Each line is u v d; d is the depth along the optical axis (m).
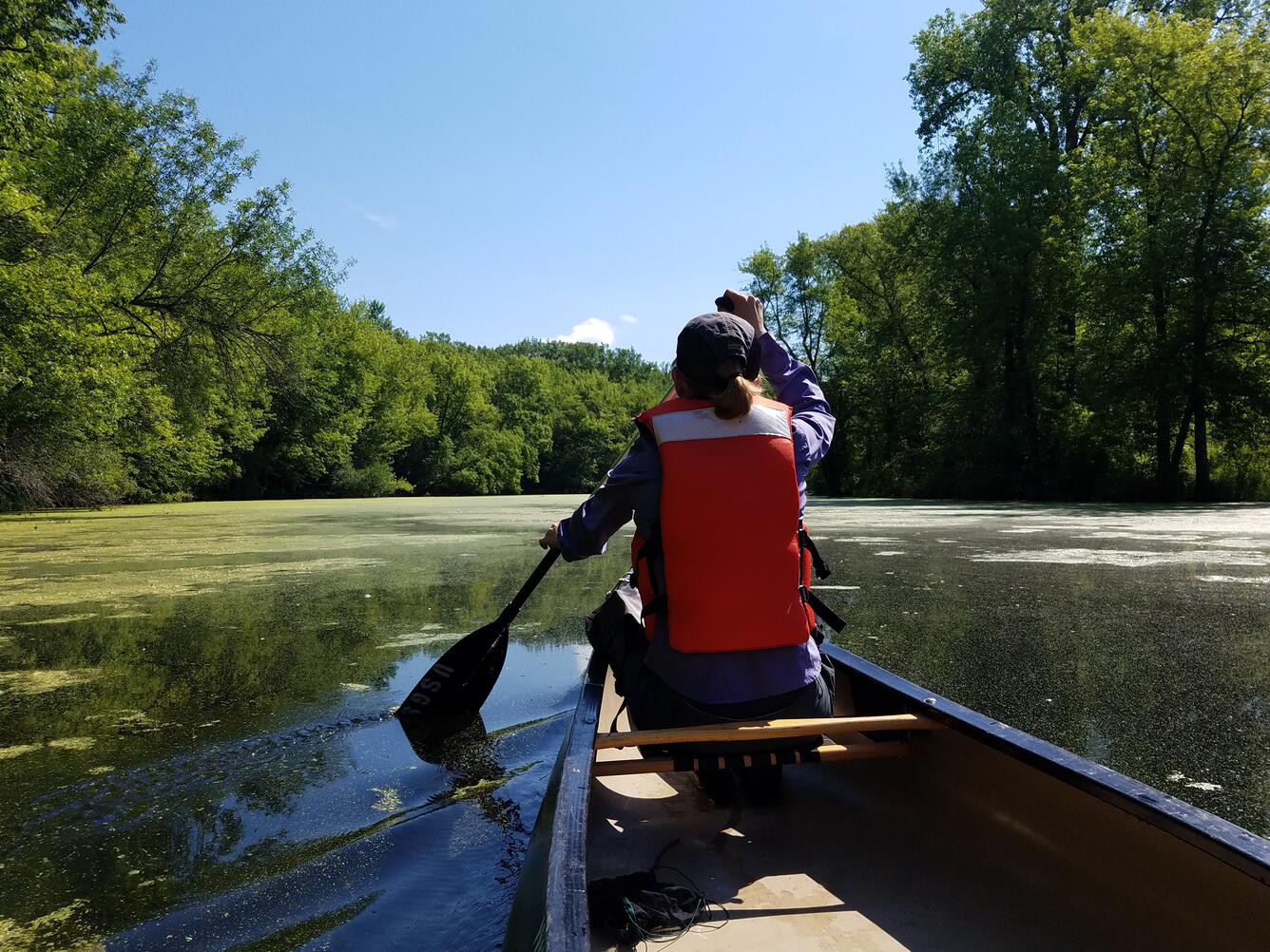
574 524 1.78
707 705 1.63
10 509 18.50
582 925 0.92
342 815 2.06
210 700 3.10
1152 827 1.19
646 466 1.69
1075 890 1.33
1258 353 18.94
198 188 17.11
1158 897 1.18
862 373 29.95
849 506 18.88
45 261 12.55
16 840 1.94
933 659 3.54
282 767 2.42
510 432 59.12
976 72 22.92
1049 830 1.40
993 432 22.38
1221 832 1.06
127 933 1.53
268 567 7.20
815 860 1.58
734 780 1.89
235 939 1.50
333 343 36.78
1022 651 3.68
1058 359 22.33
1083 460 21.38
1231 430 19.59
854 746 1.78
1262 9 19.95
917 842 1.66
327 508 21.48
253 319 18.80
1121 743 2.50
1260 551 7.79
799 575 1.70
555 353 131.88
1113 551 7.84
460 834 1.94
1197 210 18.34
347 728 2.78
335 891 1.67
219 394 20.09
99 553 8.60
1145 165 19.81
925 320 26.12
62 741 2.66
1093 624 4.27
